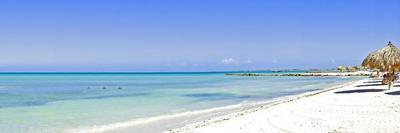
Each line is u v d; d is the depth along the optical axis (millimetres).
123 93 40219
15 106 26344
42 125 17562
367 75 107062
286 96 33438
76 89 49562
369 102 20531
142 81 85312
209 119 18844
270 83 65688
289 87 50344
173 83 70312
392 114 15828
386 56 29359
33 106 26312
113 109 24172
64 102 29453
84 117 20312
